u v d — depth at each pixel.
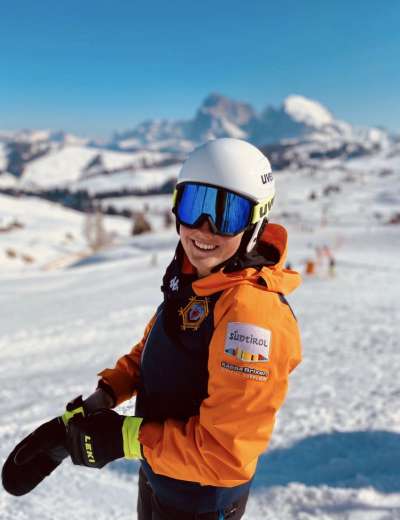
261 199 1.40
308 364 7.62
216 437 1.26
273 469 3.74
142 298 19.55
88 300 20.14
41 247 86.06
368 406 5.21
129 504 3.18
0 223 117.19
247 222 1.38
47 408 5.46
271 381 1.28
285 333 1.33
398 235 60.19
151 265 38.31
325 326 11.33
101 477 3.54
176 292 1.47
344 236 62.97
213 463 1.26
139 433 1.33
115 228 130.00
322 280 22.94
